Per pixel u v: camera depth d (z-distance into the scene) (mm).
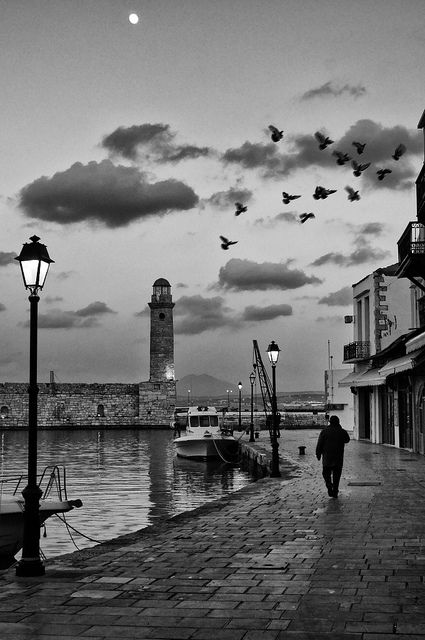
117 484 39656
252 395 69250
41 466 52562
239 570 10062
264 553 11336
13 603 8328
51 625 7406
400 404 41094
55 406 125062
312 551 11422
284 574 9727
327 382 74938
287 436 62750
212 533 13461
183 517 16656
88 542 21203
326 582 9211
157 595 8672
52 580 9719
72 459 59656
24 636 7039
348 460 31547
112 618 7660
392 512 15789
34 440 11055
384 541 12211
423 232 27516
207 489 37312
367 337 49312
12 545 18094
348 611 7789
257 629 7195
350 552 11281
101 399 126938
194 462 55281
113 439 94125
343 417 68875
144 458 60125
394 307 46156
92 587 9148
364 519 14789
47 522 24953
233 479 42656
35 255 11312
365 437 51500
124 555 11406
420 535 12812
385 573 9703
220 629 7219
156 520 25625
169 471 48000
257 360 101875
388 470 26516
